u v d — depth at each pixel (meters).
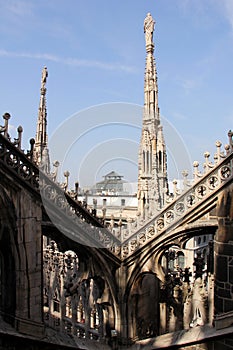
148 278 17.36
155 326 17.58
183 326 16.62
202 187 13.73
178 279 16.97
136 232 15.04
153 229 14.74
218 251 13.11
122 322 14.92
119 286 15.12
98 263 14.56
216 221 13.45
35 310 12.30
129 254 15.01
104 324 15.35
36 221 12.43
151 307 17.48
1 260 12.55
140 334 16.11
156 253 14.73
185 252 23.38
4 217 11.97
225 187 13.08
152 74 21.64
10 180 11.66
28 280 12.11
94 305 19.70
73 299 15.85
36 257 12.41
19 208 11.95
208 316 15.63
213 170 13.42
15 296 11.95
